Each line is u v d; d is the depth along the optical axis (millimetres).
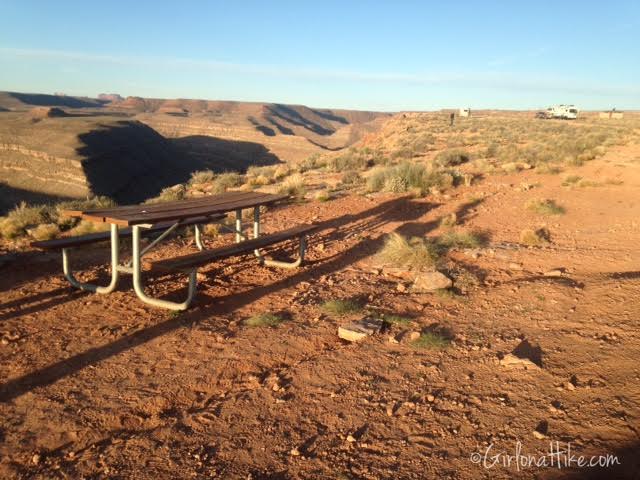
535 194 12977
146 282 6789
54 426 3635
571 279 6242
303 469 3027
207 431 3482
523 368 4004
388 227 10219
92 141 132125
